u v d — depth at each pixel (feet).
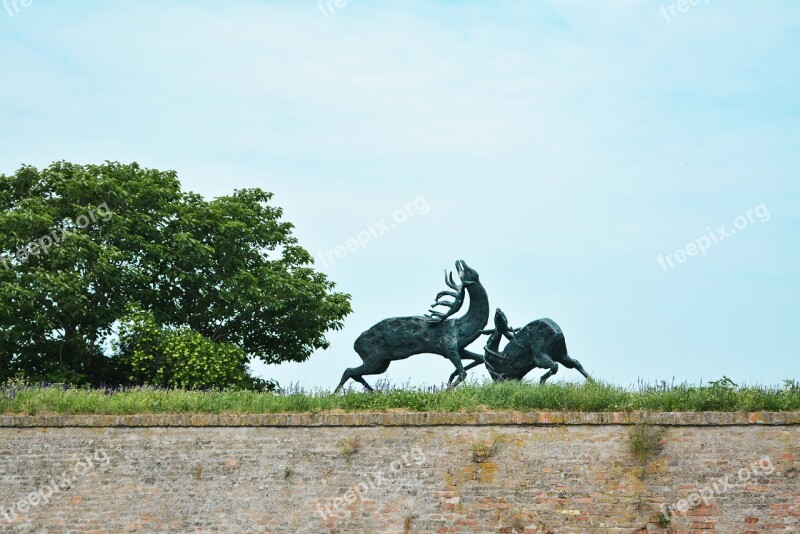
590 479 80.38
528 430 82.12
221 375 111.75
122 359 116.98
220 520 84.28
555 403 83.87
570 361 91.25
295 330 127.24
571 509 80.02
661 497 79.36
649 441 80.18
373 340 94.94
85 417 88.17
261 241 129.39
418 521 81.61
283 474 84.33
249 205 131.44
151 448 86.69
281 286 124.06
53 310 114.93
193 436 86.38
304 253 131.23
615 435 81.00
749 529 78.02
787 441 79.10
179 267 121.70
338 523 82.74
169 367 113.60
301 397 88.69
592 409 83.10
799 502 77.87
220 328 125.90
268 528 83.51
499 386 86.99
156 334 113.80
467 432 82.79
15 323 113.91
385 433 83.82
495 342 94.07
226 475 85.10
